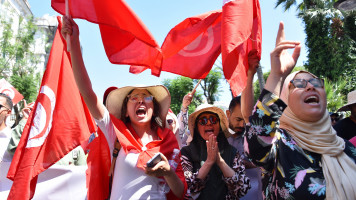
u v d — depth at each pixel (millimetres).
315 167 1857
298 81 1971
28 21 24344
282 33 2035
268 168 2020
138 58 2695
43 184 3230
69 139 2533
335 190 1768
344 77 16750
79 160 3688
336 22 17234
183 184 2441
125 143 2422
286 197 1816
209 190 2578
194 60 3195
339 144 1960
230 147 2904
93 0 2453
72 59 2312
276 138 1963
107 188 2662
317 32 17609
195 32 3232
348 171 1847
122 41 2693
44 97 2465
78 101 2648
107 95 2945
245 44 2496
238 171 2668
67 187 3281
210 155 2557
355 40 17547
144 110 2639
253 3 2633
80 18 2393
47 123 2461
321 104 1933
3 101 3746
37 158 2404
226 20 2312
